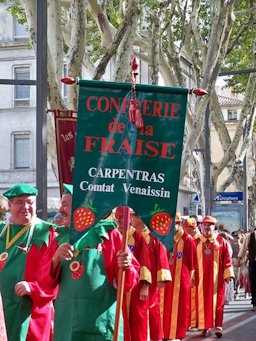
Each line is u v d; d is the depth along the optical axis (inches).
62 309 237.8
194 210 1812.3
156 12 748.6
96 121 220.5
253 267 689.0
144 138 220.4
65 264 239.8
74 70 633.6
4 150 1609.3
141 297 340.2
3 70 1606.8
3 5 1590.8
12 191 263.4
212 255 519.5
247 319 617.3
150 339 392.2
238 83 1310.3
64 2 808.3
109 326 234.7
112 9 866.1
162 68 914.1
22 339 254.8
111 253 239.3
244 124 1184.2
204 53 914.1
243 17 1043.9
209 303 512.7
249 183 1723.7
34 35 626.2
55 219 346.9
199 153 1109.7
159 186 219.6
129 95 220.8
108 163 219.9
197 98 838.5
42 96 457.1
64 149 453.4
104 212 218.5
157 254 380.5
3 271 258.8
